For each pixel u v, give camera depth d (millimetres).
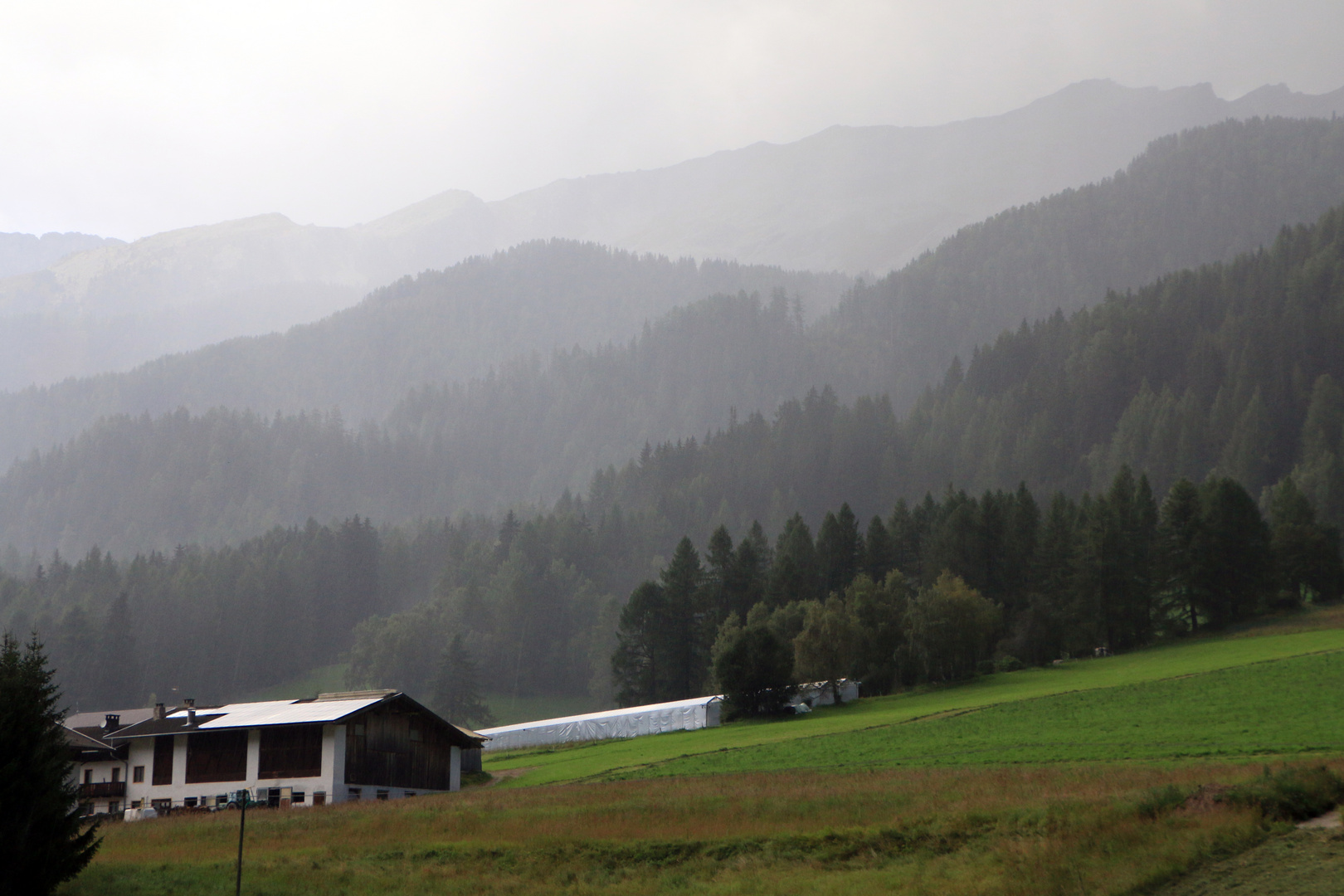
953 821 32938
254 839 41656
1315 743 47125
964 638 102875
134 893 31469
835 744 66375
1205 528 121500
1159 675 83188
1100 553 121250
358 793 65062
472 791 62875
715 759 65812
